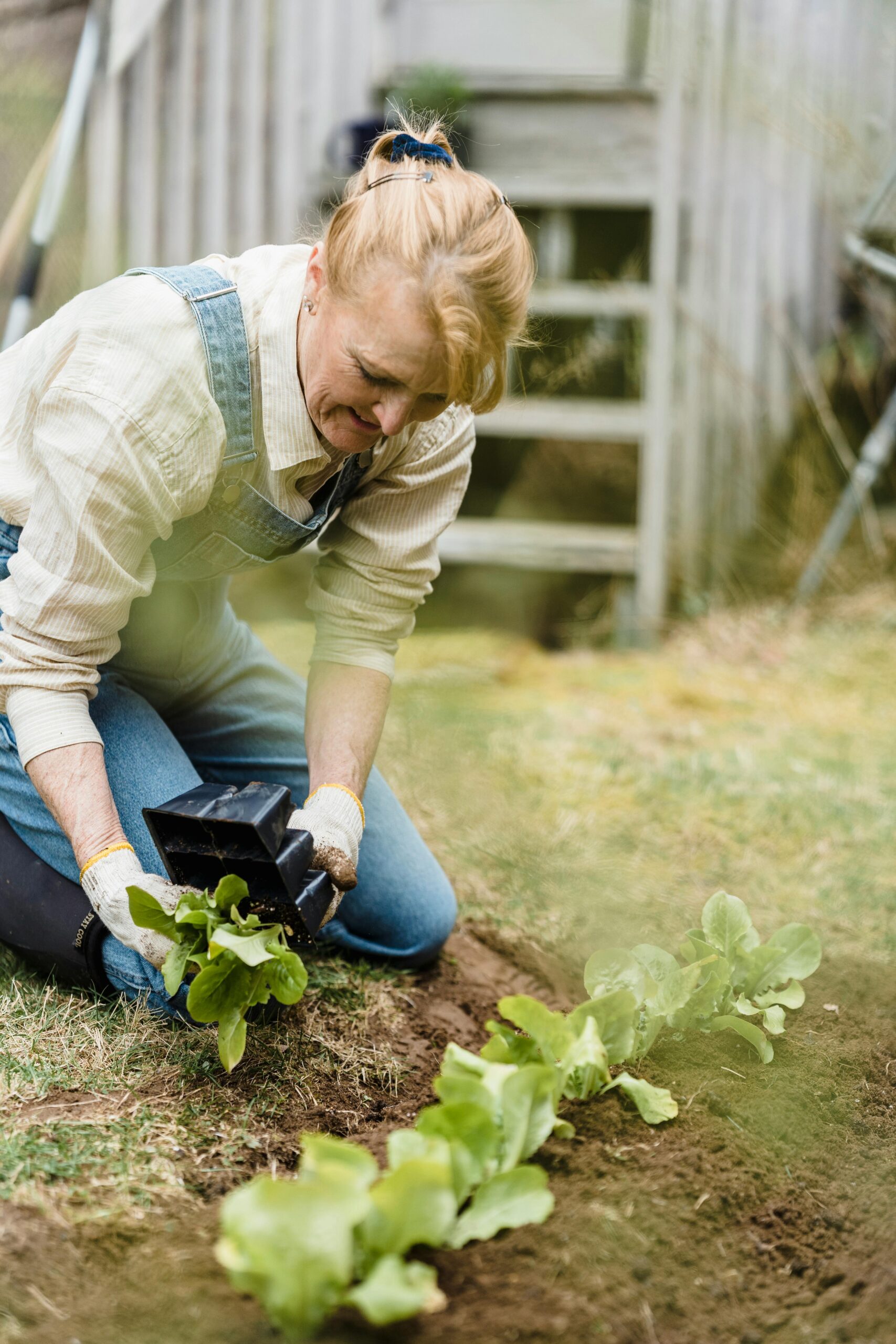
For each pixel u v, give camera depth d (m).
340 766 1.69
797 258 4.46
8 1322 1.12
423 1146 1.21
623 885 2.38
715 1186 1.37
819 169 4.41
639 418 4.46
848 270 4.44
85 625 1.48
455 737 3.18
